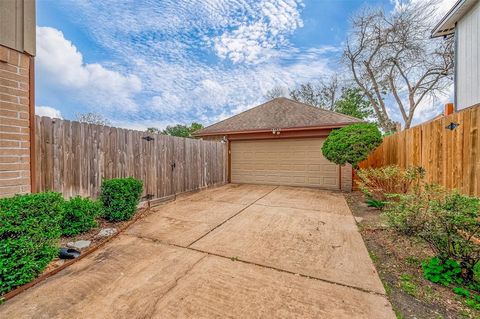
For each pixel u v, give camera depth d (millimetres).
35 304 2174
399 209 3090
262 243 3631
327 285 2508
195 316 2043
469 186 3252
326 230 4211
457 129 3516
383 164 7227
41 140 3670
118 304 2184
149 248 3424
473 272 2432
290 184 9672
